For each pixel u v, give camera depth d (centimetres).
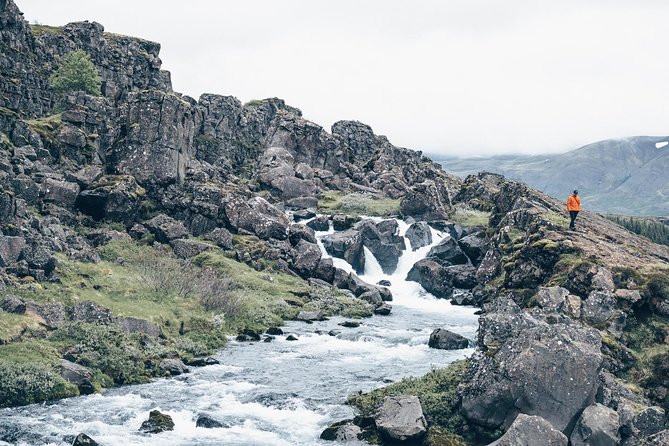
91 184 7281
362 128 13912
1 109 6850
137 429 3184
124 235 6912
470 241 8325
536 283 5653
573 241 5725
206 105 11419
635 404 3350
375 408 3369
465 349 4941
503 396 3058
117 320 4559
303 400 3644
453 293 7675
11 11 8294
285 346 4988
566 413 2998
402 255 8600
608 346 4034
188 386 3894
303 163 11031
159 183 7881
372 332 5478
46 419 3247
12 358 3712
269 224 7869
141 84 11044
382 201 10631
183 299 5569
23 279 4716
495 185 11550
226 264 6825
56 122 7731
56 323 4291
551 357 3077
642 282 4600
